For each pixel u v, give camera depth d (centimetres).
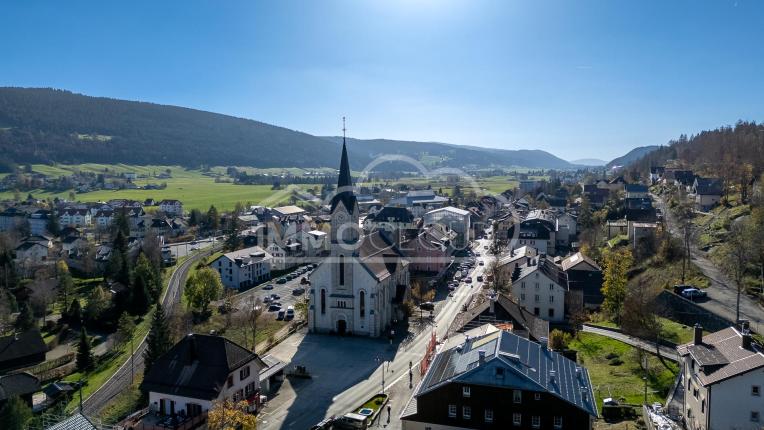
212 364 6575
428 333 10044
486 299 9812
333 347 9344
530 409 5053
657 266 11794
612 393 6794
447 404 5262
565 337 8775
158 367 6712
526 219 18275
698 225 14025
